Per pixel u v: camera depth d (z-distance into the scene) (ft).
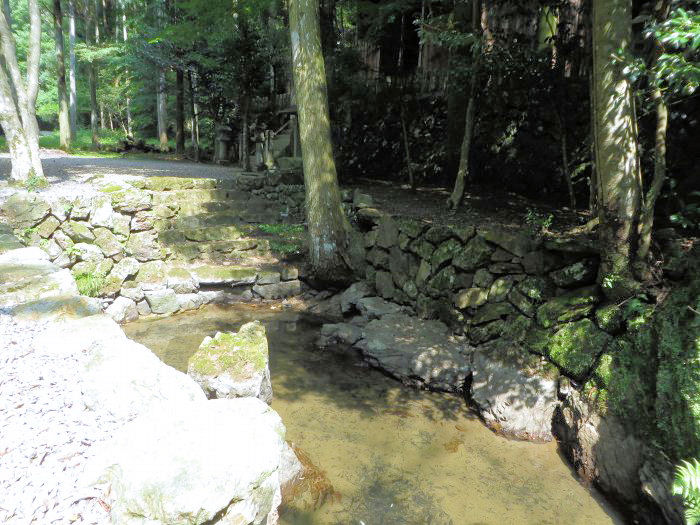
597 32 11.29
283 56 39.32
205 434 5.52
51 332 8.62
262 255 23.88
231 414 6.07
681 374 9.47
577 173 20.29
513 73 19.67
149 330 17.94
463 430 12.44
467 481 10.47
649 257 11.93
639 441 9.84
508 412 12.42
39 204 17.43
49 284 10.64
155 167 37.22
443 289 17.06
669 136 15.15
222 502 4.61
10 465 5.19
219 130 49.16
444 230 17.26
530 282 14.57
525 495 10.12
